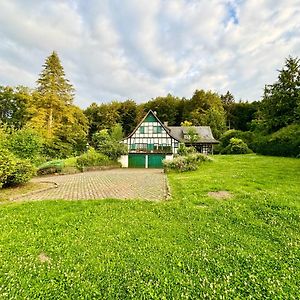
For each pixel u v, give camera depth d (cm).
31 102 3772
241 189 1134
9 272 462
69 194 1235
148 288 415
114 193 1239
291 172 1551
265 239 614
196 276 454
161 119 7062
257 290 411
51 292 407
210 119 6150
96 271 468
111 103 7412
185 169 2159
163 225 709
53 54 3731
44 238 623
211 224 715
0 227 697
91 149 3756
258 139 3569
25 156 2092
